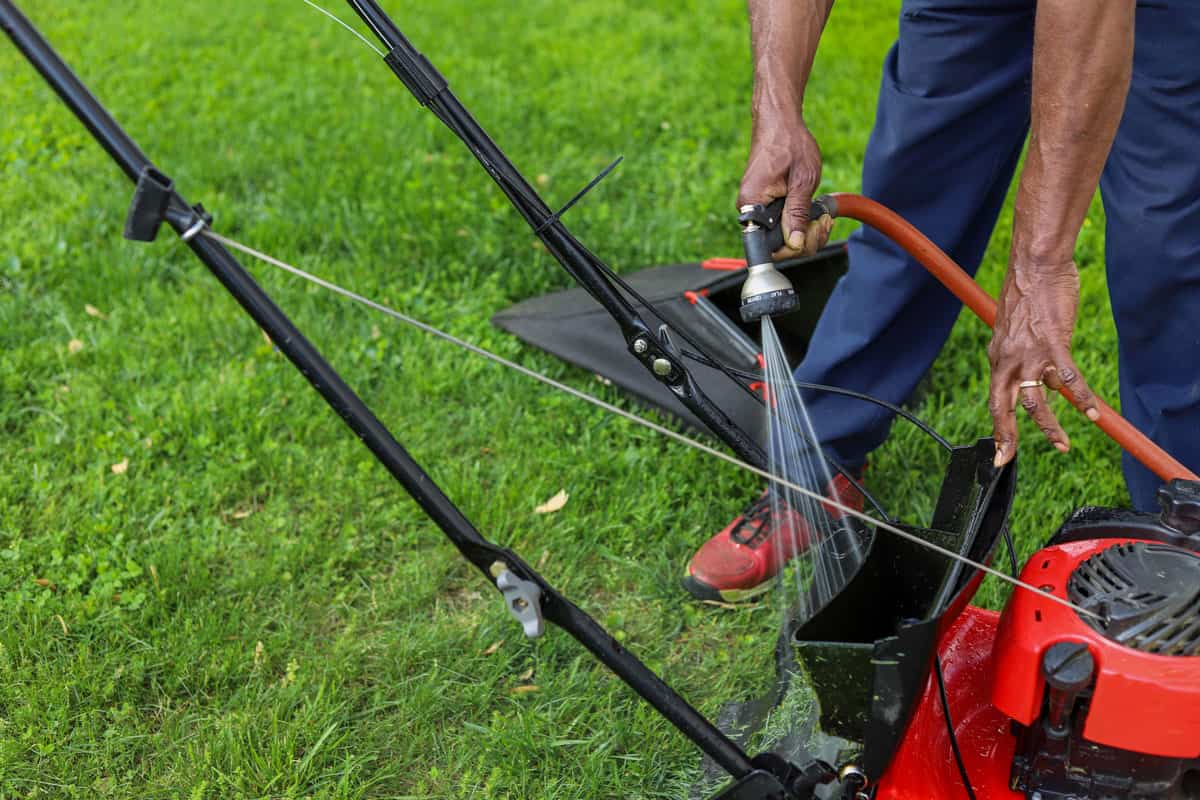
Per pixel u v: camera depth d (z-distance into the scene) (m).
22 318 3.60
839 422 2.61
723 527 2.82
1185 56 1.96
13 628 2.48
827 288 3.32
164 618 2.53
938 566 1.72
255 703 2.32
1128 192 2.12
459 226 4.05
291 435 3.14
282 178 4.41
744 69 5.57
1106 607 1.52
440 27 6.25
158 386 3.28
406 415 3.19
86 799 2.14
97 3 6.64
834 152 4.72
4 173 4.46
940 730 1.72
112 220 4.11
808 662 1.55
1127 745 1.48
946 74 2.23
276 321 1.54
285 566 2.67
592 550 2.78
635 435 3.10
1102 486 2.84
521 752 2.21
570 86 5.41
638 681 1.66
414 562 2.70
